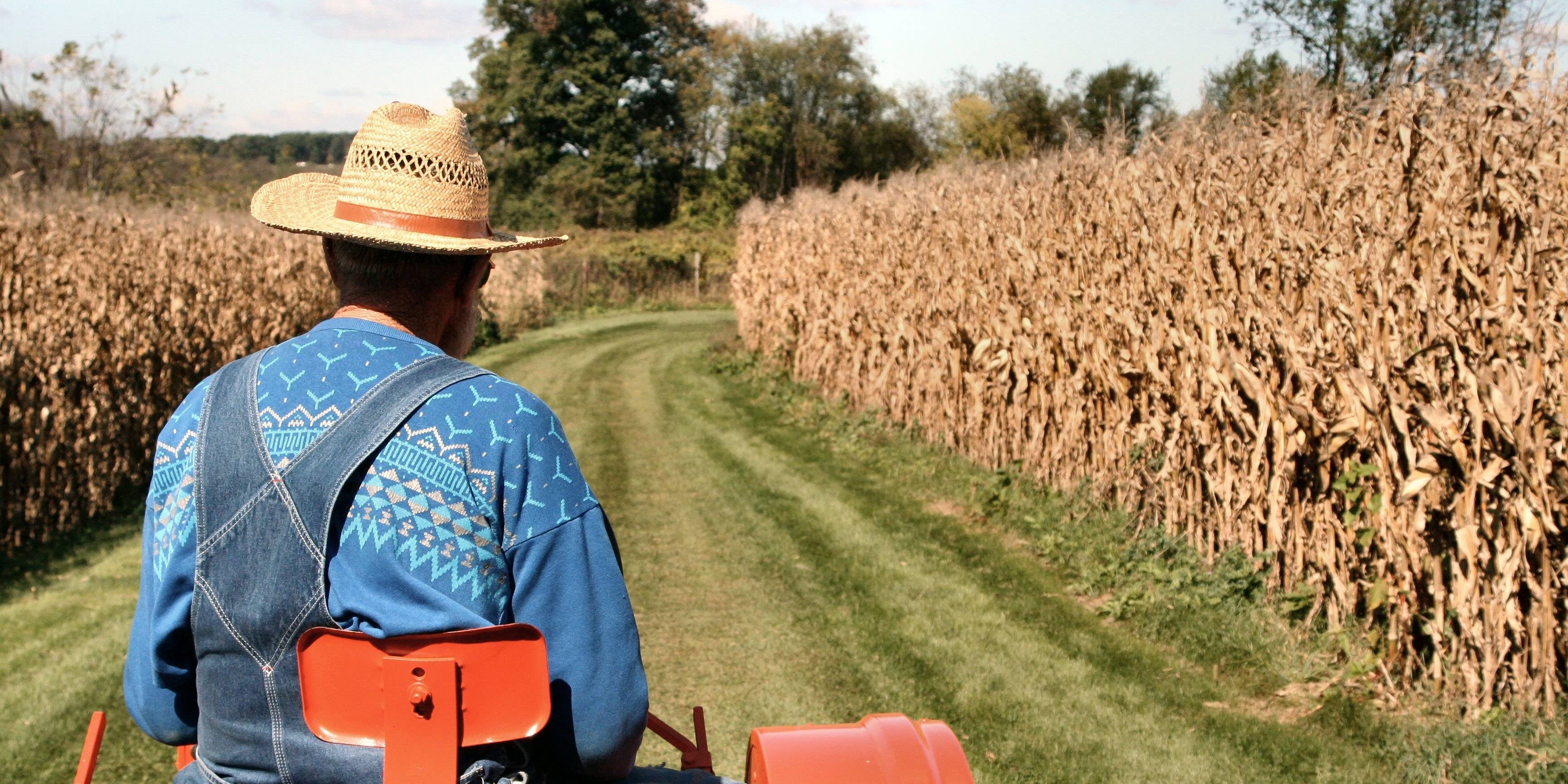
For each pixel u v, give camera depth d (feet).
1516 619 13.20
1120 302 23.06
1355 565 15.97
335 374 4.99
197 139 84.33
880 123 231.71
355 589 4.71
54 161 74.54
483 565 4.82
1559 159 15.42
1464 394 13.35
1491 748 12.71
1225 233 19.72
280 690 4.79
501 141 203.72
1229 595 17.89
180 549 4.99
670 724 15.07
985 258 29.71
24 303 28.35
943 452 31.19
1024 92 166.40
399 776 4.52
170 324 34.19
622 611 5.11
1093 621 18.79
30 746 14.61
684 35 216.95
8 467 24.58
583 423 41.37
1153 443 21.52
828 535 24.76
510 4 198.39
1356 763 13.33
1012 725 14.84
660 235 131.64
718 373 56.34
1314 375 15.90
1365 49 53.31
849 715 15.30
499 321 77.97
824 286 43.45
